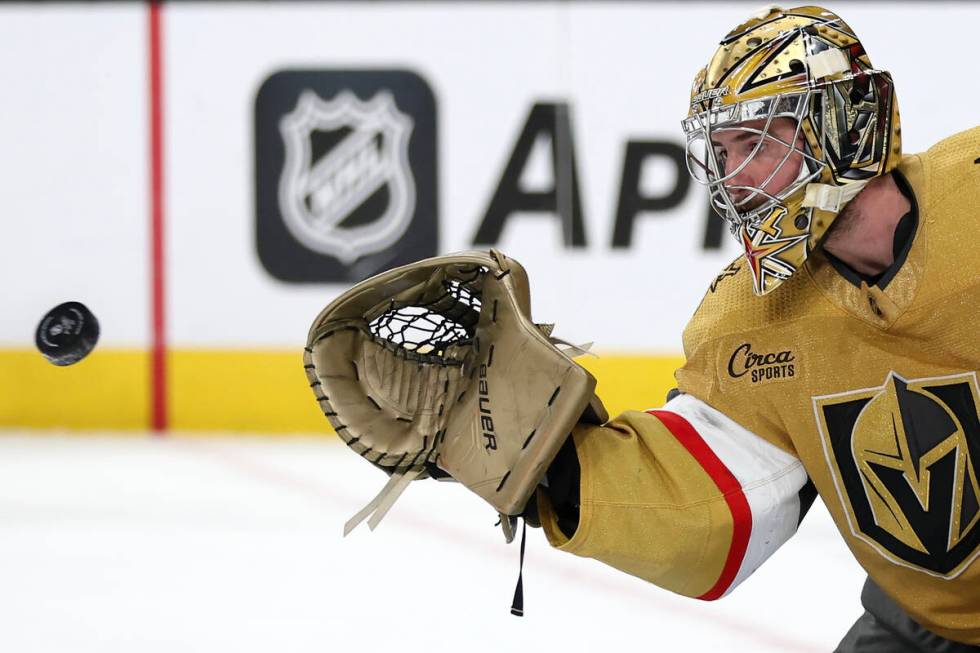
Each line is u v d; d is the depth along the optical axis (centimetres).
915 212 537
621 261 1991
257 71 2064
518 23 2003
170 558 1330
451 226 2039
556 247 2008
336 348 597
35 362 2117
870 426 546
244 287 2078
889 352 539
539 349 549
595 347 1992
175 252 2088
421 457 593
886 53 1916
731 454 577
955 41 1906
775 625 1080
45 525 1488
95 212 2097
